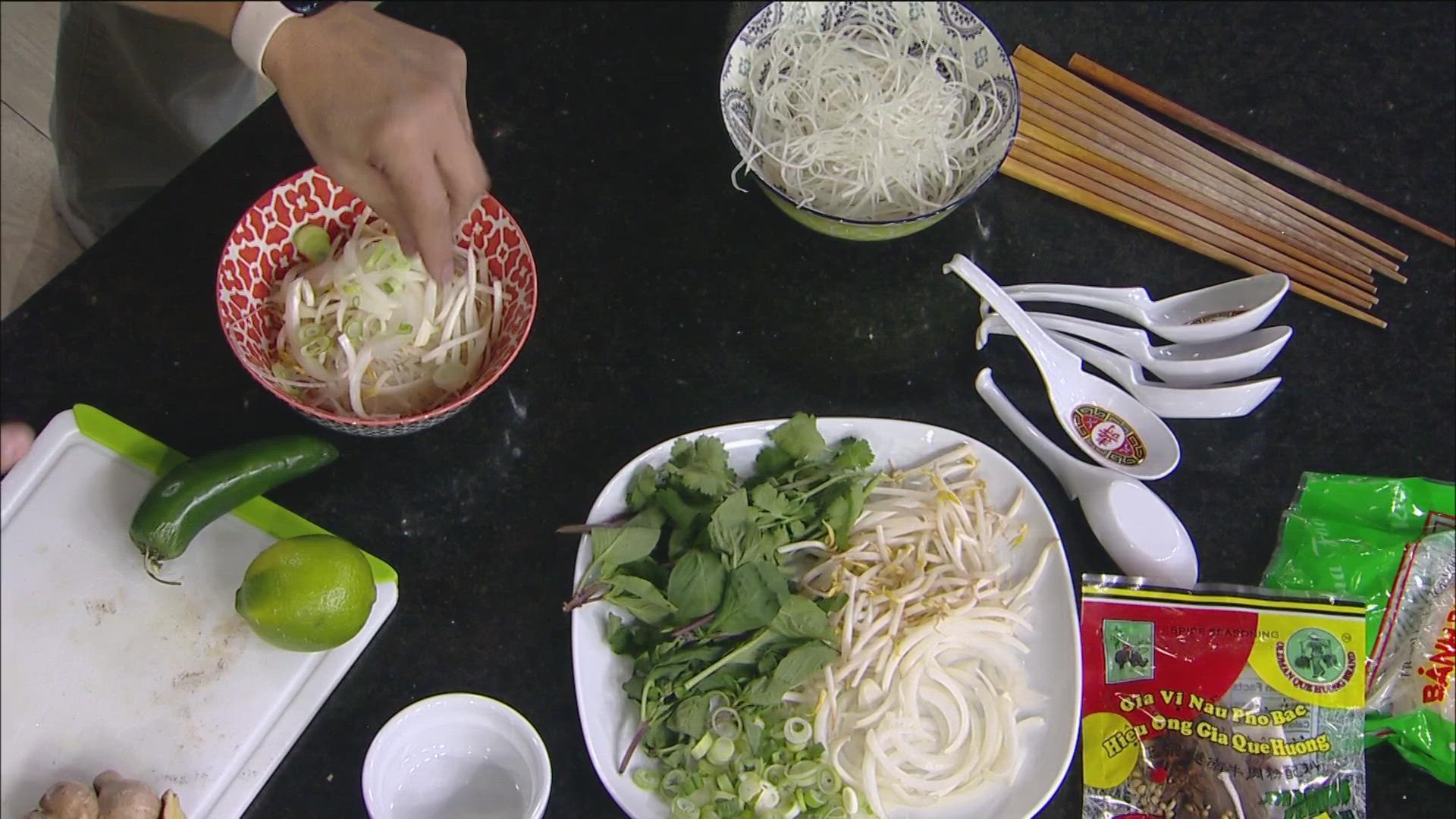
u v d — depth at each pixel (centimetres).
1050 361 117
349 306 110
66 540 106
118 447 109
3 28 168
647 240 125
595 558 98
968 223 127
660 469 107
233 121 143
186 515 98
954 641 104
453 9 133
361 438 113
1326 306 126
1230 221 128
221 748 99
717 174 128
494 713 96
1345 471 117
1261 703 104
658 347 120
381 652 105
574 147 128
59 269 168
